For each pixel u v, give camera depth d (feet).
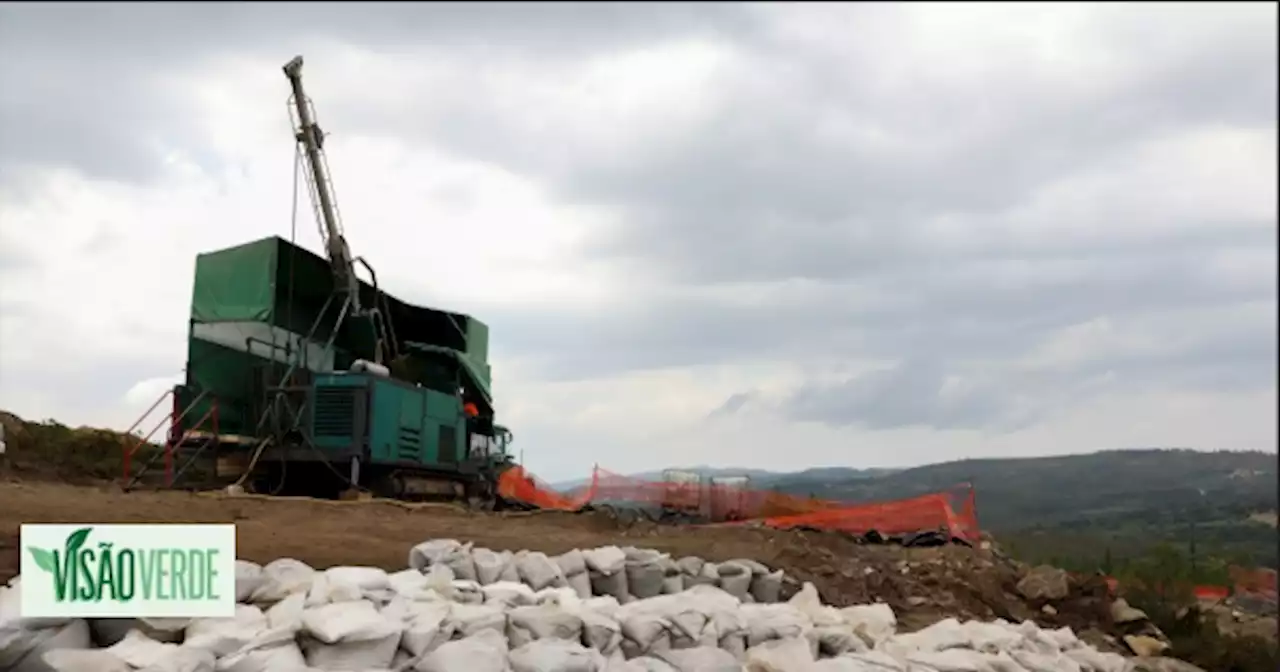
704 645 26.66
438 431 67.87
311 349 65.05
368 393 59.31
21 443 60.95
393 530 44.29
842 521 74.79
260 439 59.00
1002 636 33.81
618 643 25.38
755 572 38.86
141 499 43.32
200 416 59.88
